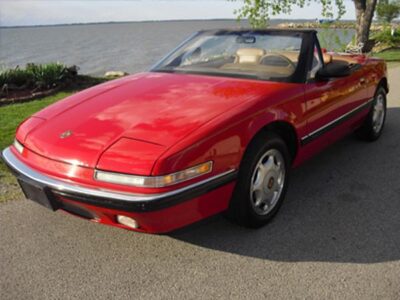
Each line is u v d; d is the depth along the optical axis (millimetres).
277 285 2689
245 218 3219
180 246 3141
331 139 4352
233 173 2949
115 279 2768
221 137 2830
